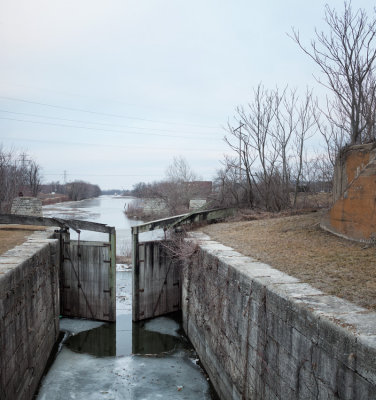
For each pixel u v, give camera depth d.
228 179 17.45
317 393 4.02
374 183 7.23
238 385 6.55
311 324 4.14
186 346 10.41
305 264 6.67
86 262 12.39
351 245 7.57
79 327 11.80
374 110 10.72
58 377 8.65
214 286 8.10
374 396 3.14
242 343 6.36
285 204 16.05
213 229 12.73
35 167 50.22
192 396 7.82
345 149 8.82
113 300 12.09
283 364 4.84
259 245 9.02
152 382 8.38
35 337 8.15
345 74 11.57
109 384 8.30
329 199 15.64
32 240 10.77
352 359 3.43
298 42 11.62
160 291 12.60
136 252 11.96
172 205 29.45
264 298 5.43
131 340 10.84
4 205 27.61
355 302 4.50
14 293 6.59
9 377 6.21
